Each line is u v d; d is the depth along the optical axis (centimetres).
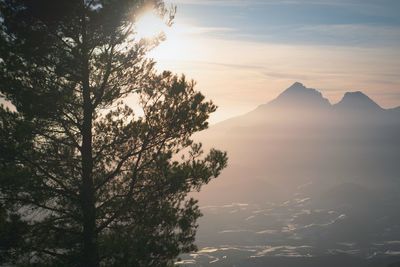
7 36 1856
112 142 1875
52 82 1886
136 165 1875
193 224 1878
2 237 1666
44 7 1831
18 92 1816
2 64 1805
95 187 1895
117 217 1886
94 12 1898
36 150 1847
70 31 1914
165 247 1753
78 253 1805
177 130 1903
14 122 1802
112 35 1952
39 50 1858
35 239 1781
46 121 1892
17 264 1753
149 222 1816
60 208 1875
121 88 1959
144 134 1856
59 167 1877
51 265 1764
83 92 1909
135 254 1681
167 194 1883
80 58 1891
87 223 1812
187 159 1936
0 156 1766
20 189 1750
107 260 1791
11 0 1867
